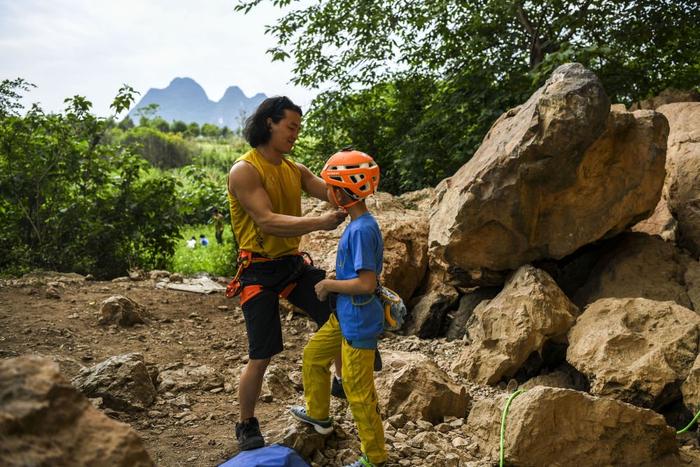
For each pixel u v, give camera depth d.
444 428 4.20
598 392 4.53
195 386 4.75
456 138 10.36
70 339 5.50
